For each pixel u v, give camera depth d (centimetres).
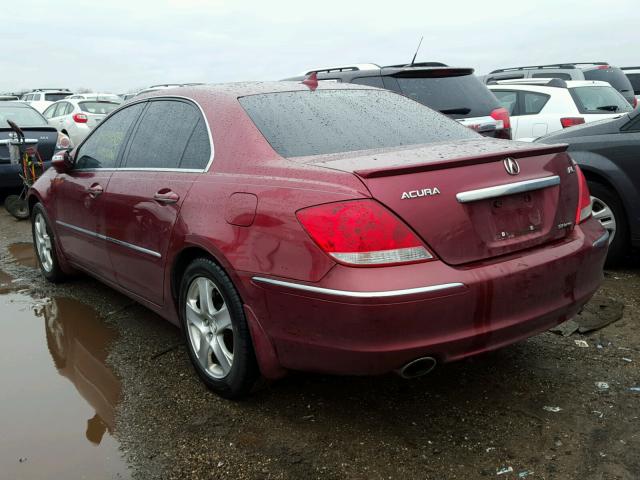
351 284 235
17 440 278
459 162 256
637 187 472
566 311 280
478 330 248
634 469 243
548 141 524
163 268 336
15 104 982
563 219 287
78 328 411
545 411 287
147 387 325
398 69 643
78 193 431
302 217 250
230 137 313
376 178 244
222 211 289
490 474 243
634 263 518
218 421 289
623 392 302
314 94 355
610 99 818
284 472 249
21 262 580
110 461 261
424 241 243
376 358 240
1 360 364
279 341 266
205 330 312
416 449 261
